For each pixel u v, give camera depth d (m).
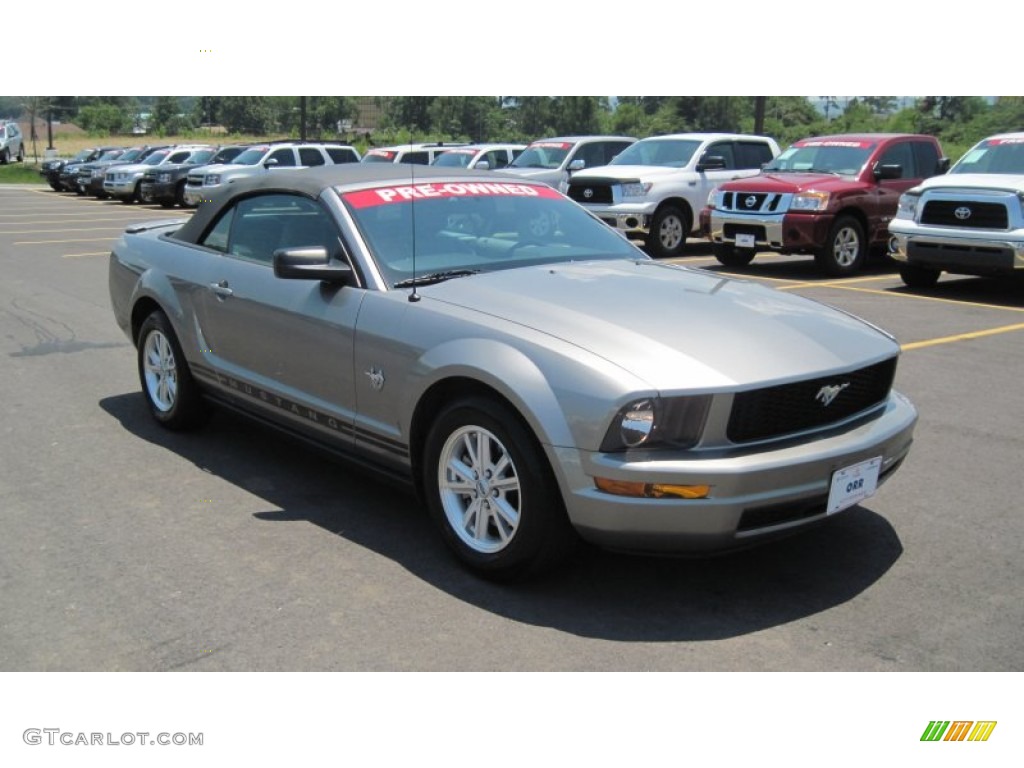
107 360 8.11
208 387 5.56
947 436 5.85
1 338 9.05
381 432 4.30
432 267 4.53
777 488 3.48
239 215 5.41
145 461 5.47
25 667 3.36
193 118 82.88
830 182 12.82
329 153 25.22
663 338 3.70
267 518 4.63
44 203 31.59
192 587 3.93
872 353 3.96
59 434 5.99
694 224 15.67
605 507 3.47
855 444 3.68
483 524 3.95
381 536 4.43
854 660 3.39
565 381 3.55
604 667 3.36
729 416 3.47
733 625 3.63
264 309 4.88
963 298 10.95
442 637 3.54
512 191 5.27
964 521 4.57
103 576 4.03
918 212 10.93
